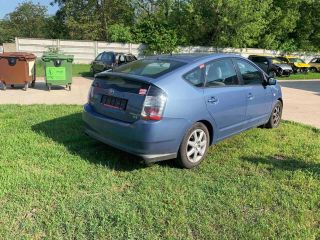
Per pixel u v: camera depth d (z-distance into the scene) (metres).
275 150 5.74
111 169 4.69
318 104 11.49
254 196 4.07
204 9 30.44
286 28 34.00
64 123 6.88
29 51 27.53
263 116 6.66
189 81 4.82
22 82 12.20
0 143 5.48
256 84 6.30
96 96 5.10
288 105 11.02
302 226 3.51
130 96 4.54
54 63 12.27
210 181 4.46
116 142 4.69
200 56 5.37
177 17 31.50
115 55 18.27
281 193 4.18
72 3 43.16
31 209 3.61
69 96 11.29
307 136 6.77
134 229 3.35
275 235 3.35
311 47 36.84
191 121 4.72
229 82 5.57
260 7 29.48
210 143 5.27
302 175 4.71
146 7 36.28
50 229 3.29
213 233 3.35
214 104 5.08
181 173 4.69
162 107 4.38
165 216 3.58
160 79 4.54
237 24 29.30
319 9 35.12
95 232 3.27
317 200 4.04
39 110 8.20
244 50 32.41
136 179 4.43
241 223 3.52
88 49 28.83
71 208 3.64
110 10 42.31
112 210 3.63
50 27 47.75
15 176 4.26
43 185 4.06
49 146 5.44
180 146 4.70
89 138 5.89
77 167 4.66
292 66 28.69
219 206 3.82
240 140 6.23
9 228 3.29
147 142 4.38
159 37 29.50
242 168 4.96
